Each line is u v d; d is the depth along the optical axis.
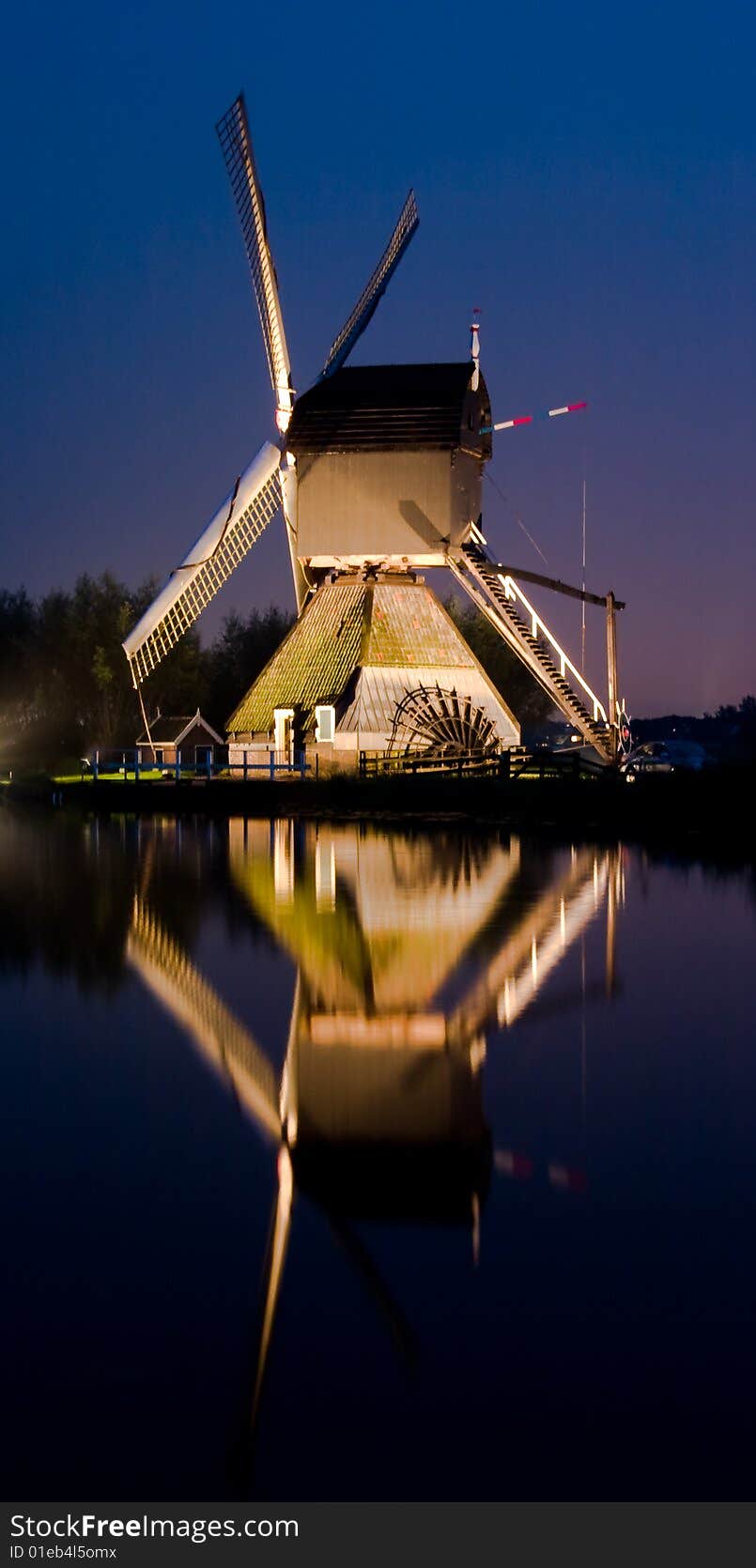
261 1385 5.37
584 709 55.56
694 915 19.64
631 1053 11.01
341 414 55.91
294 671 57.34
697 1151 8.30
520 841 35.50
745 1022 12.25
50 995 13.35
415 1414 5.21
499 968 15.07
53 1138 8.57
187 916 19.36
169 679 107.88
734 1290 6.20
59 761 85.00
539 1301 6.08
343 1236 6.86
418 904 20.95
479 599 56.12
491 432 57.75
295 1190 7.57
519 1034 11.77
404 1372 5.48
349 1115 9.12
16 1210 7.24
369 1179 7.75
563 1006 12.98
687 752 85.75
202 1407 5.24
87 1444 5.05
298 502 56.06
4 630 108.00
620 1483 4.82
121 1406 5.29
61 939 17.00
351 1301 6.09
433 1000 13.27
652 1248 6.69
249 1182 7.70
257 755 56.94
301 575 58.09
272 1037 11.59
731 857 30.14
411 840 36.09
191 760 78.38
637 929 18.17
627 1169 7.94
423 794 48.28
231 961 15.46
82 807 55.22
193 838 37.38
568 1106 9.36
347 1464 4.93
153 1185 7.65
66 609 108.44
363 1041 11.42
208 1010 12.72
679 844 34.19
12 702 106.25
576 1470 4.88
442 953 16.11
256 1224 7.02
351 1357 5.60
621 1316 5.92
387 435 55.31
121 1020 12.21
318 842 35.19
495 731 57.75
